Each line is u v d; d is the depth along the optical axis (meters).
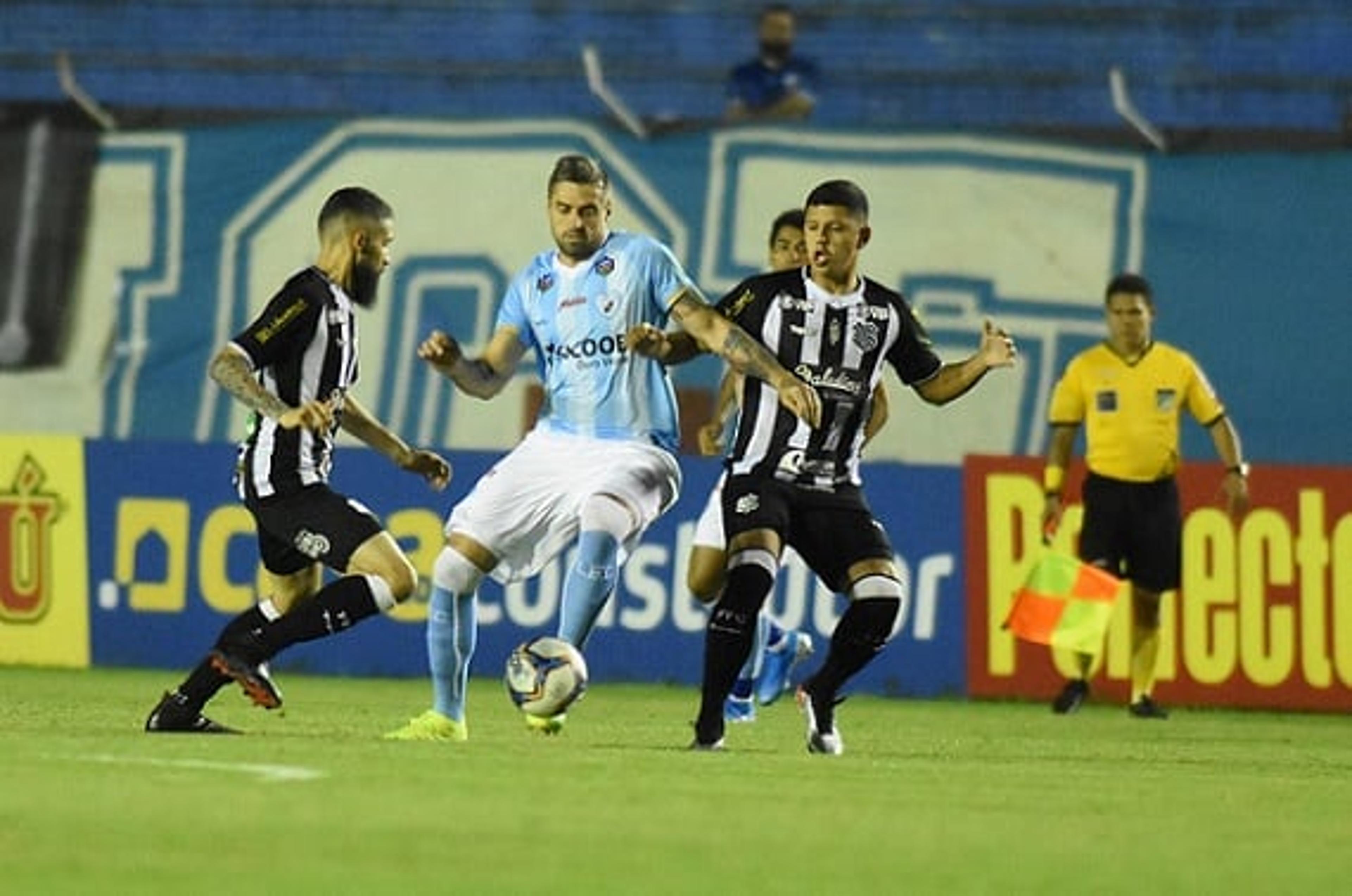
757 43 78.69
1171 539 55.12
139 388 76.56
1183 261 74.62
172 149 77.38
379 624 60.44
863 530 37.00
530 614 59.81
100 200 77.25
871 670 59.28
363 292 36.75
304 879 20.53
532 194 76.25
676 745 38.50
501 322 38.53
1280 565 58.56
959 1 77.81
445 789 28.12
